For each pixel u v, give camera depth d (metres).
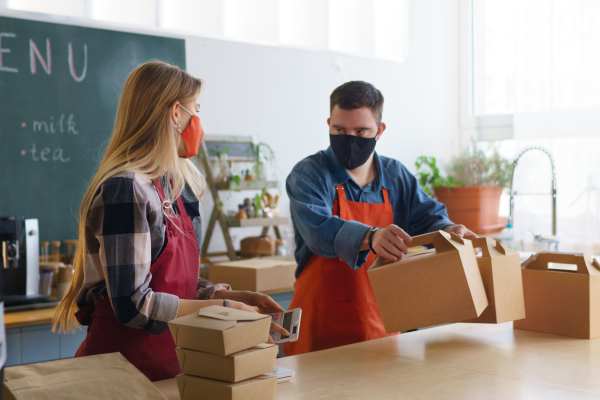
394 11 4.43
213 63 3.49
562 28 3.96
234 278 2.82
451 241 1.27
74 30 3.00
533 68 4.09
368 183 1.82
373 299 1.72
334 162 1.77
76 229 3.03
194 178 1.49
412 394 0.94
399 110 4.43
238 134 3.58
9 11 2.82
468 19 4.74
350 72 4.14
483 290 1.33
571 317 1.35
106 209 1.13
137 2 3.24
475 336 1.37
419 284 1.27
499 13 4.42
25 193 2.88
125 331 1.23
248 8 3.66
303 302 1.74
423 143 4.59
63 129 2.98
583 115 3.88
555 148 3.99
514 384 0.99
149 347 1.24
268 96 3.72
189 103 1.33
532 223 4.04
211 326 0.89
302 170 1.73
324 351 1.25
